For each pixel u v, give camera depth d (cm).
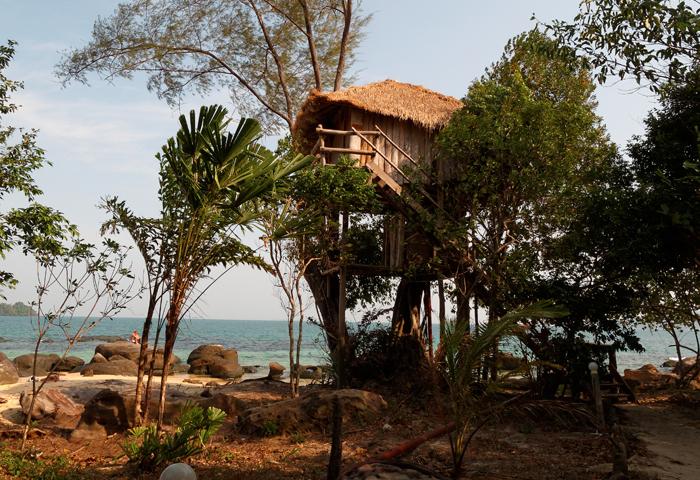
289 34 2153
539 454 850
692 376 1711
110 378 2180
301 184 1333
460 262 1331
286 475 748
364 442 921
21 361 2503
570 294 1222
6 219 950
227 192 934
